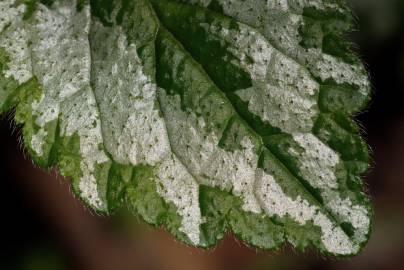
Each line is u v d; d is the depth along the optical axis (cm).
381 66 21
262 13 12
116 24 13
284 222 12
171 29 12
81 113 12
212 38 12
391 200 25
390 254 24
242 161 12
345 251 12
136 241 22
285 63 12
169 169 12
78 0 13
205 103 12
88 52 13
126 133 12
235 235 12
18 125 12
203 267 22
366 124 25
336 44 12
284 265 22
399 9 20
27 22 13
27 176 20
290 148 12
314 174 12
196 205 12
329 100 12
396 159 26
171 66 12
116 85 12
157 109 12
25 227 20
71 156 12
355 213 12
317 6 12
